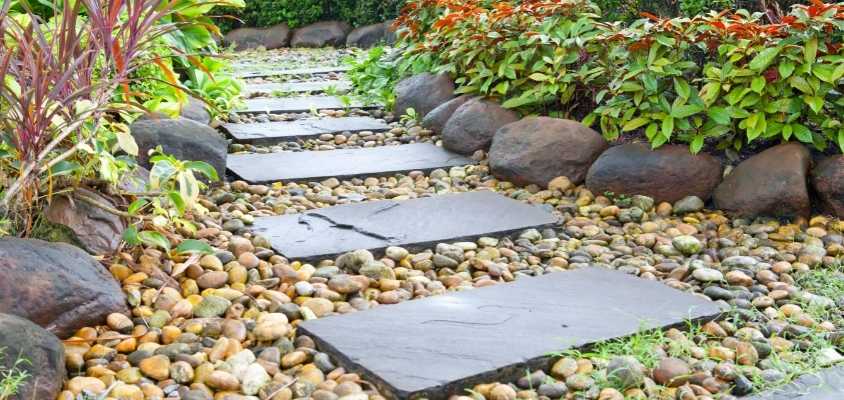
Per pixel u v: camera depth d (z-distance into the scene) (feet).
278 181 15.26
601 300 10.19
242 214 13.07
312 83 26.84
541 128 15.44
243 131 18.70
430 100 19.47
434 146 17.74
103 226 10.65
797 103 13.84
